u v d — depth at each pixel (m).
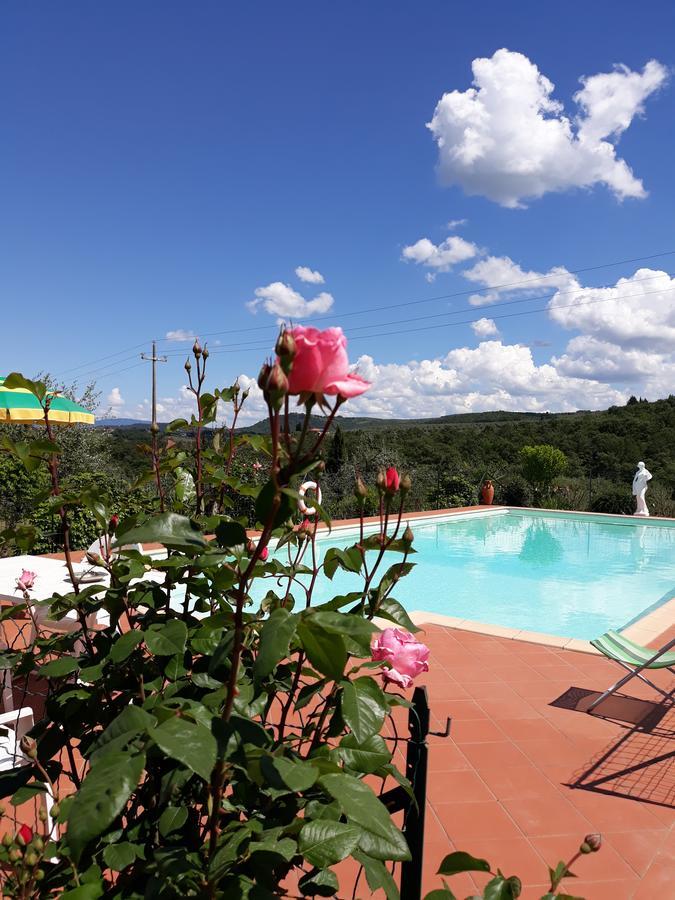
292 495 0.68
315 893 0.86
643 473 14.94
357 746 0.95
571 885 2.29
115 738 0.68
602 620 7.96
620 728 3.60
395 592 9.22
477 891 2.25
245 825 0.87
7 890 0.90
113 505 1.31
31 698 2.89
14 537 1.22
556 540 13.12
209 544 0.85
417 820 1.42
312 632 0.72
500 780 3.02
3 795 1.13
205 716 0.71
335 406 0.71
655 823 2.68
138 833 0.98
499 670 4.51
